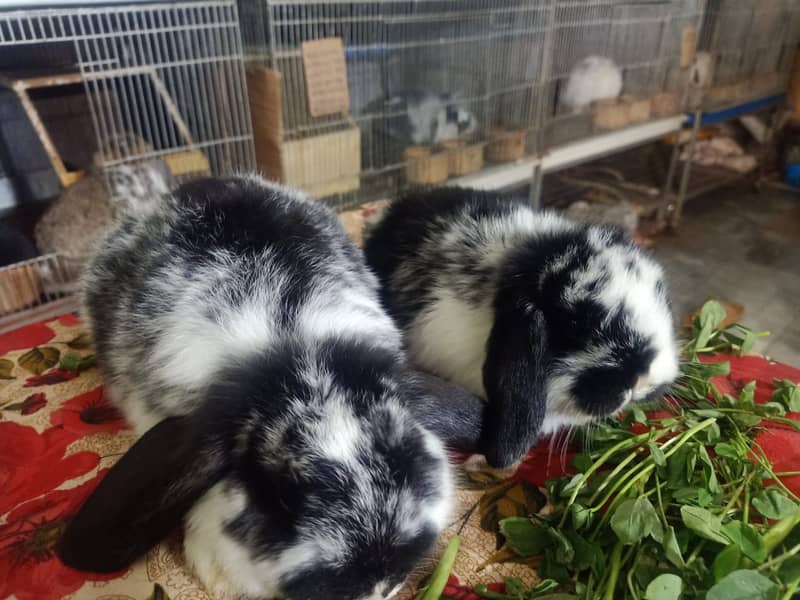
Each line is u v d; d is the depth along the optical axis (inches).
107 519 8.8
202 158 22.6
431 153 28.1
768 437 12.8
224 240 12.1
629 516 10.0
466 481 12.4
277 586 8.8
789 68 43.9
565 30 30.5
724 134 46.6
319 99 23.5
